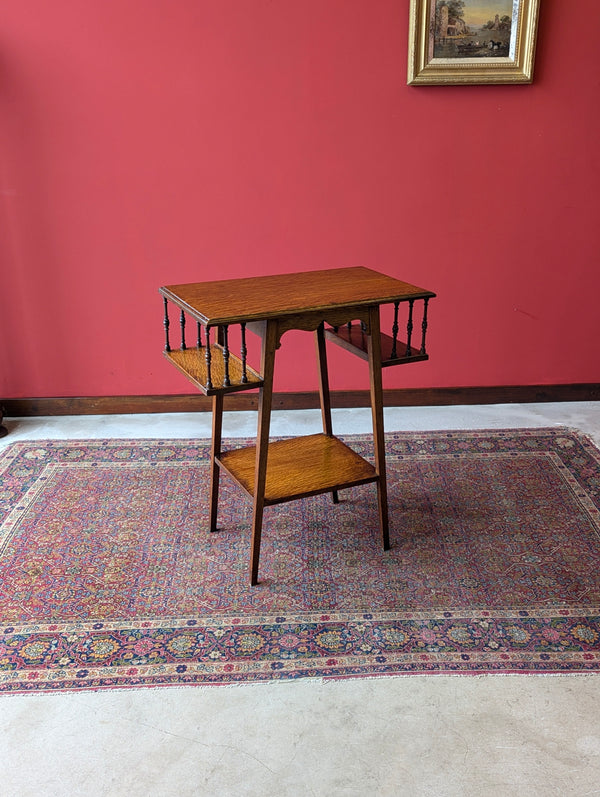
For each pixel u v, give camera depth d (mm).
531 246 3756
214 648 2234
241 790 1773
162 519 2920
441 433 3645
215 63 3396
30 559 2666
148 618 2369
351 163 3588
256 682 2104
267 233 3686
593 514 2920
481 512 2947
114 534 2820
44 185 3535
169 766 1843
